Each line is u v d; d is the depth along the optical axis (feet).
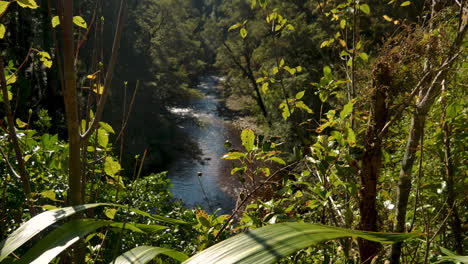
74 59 3.05
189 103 128.06
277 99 65.05
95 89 4.34
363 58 6.79
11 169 3.67
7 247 1.76
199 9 247.70
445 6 5.83
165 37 133.59
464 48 5.36
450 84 6.45
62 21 2.87
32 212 3.56
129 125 82.38
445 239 6.11
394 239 1.55
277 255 1.27
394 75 5.61
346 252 5.99
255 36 96.32
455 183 5.77
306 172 5.89
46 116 9.95
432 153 6.15
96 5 4.24
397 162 7.54
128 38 99.04
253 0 7.81
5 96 3.49
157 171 72.69
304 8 65.16
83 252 2.86
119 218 10.78
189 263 1.31
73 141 2.86
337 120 6.00
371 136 5.79
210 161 78.79
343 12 7.66
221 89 154.61
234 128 101.81
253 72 99.91
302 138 6.53
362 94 6.19
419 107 5.55
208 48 199.00
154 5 126.52
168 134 92.73
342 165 5.59
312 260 6.34
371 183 5.77
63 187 8.77
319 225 1.44
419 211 6.56
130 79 93.97
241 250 1.31
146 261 2.01
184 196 62.54
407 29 5.87
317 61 61.46
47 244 1.76
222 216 5.11
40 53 4.98
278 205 5.68
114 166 4.24
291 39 62.59
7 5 3.93
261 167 5.53
